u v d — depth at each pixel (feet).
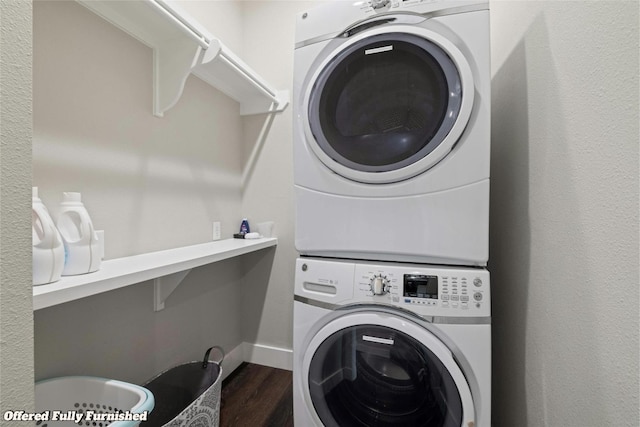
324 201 3.18
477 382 2.51
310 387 3.02
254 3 6.14
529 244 2.87
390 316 2.75
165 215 4.21
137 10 3.25
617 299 1.69
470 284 2.60
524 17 3.04
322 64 3.18
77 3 2.99
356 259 3.13
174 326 4.35
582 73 2.05
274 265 5.99
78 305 3.01
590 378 1.92
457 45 2.73
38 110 2.66
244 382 5.34
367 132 3.01
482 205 2.65
